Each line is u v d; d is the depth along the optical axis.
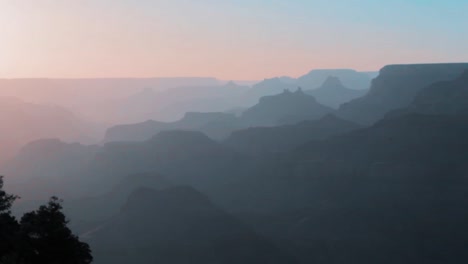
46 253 27.34
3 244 26.44
